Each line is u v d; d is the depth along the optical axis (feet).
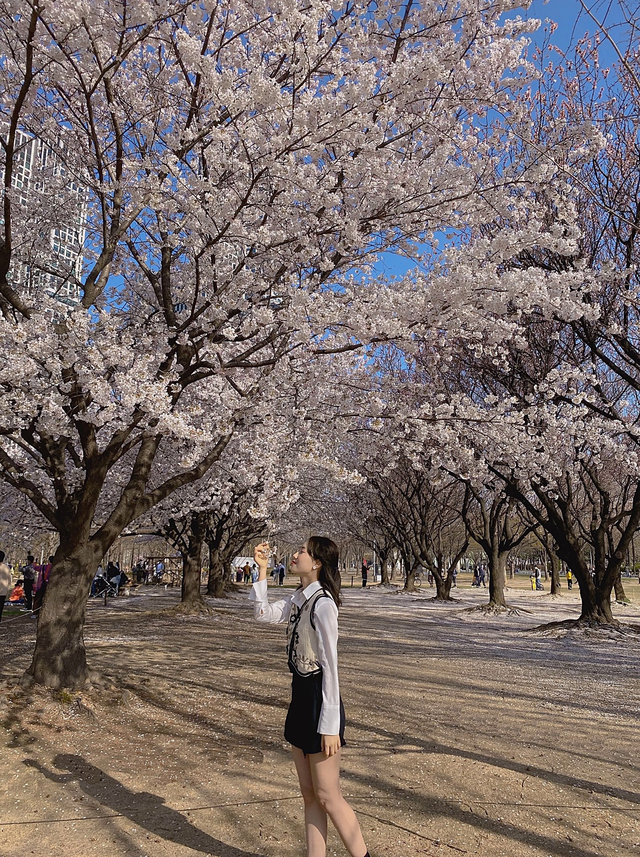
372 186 20.11
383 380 27.71
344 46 18.72
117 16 16.37
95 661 25.31
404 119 20.52
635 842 10.48
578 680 25.52
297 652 8.96
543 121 30.94
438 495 79.82
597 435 33.42
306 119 16.56
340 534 82.48
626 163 32.35
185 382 20.35
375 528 107.96
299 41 17.84
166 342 20.84
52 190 25.44
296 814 11.16
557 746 15.94
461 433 25.66
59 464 20.88
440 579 77.46
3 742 14.71
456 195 20.25
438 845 10.13
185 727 16.67
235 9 18.81
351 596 87.25
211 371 20.36
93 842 9.93
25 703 17.44
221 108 17.61
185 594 49.67
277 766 13.73
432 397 29.66
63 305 17.29
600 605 43.75
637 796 12.62
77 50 16.67
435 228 21.83
